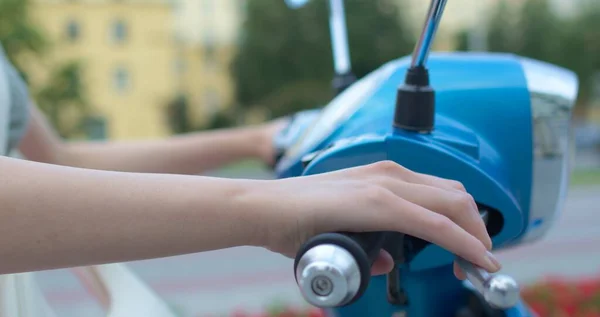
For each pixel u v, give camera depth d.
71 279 6.59
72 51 22.73
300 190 0.59
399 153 0.70
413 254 0.72
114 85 23.52
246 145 1.31
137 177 0.59
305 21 22.14
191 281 7.24
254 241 0.59
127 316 0.87
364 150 0.71
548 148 0.79
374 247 0.58
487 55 0.89
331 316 0.83
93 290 0.99
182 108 24.06
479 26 17.22
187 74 24.33
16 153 1.17
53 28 22.28
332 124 0.84
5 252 0.55
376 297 0.79
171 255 0.59
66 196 0.56
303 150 0.85
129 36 23.56
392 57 21.11
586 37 23.78
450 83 0.82
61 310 5.70
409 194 0.60
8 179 0.56
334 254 0.51
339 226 0.58
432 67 0.85
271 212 0.58
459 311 0.79
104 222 0.56
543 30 23.03
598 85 24.95
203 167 1.31
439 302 0.79
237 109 23.84
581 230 10.05
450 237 0.58
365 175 0.62
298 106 22.33
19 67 14.05
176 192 0.58
